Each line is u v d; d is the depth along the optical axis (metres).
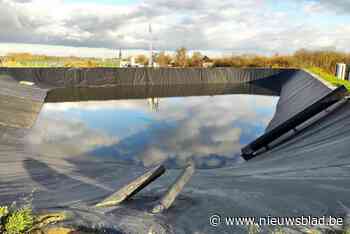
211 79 45.97
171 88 40.50
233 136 17.36
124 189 5.67
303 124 13.97
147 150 14.33
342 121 11.86
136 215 4.86
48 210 4.91
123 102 29.12
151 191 6.35
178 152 14.17
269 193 6.10
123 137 16.47
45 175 8.38
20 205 5.63
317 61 52.03
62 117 20.84
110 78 39.53
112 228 4.29
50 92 32.31
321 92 18.92
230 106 27.70
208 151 14.41
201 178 7.98
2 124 15.23
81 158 12.27
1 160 9.61
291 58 56.66
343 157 8.62
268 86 44.25
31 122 17.83
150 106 26.98
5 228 3.65
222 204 5.43
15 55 58.69
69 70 36.38
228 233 4.32
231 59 61.91
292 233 4.30
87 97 31.23
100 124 19.41
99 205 5.32
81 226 4.29
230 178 7.99
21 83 29.98
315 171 7.94
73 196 6.38
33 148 12.61
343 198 5.60
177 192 5.59
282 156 11.38
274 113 24.66
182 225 4.55
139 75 41.72
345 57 48.66
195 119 21.73
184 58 65.25
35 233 3.89
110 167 10.11
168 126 19.44
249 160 12.95
